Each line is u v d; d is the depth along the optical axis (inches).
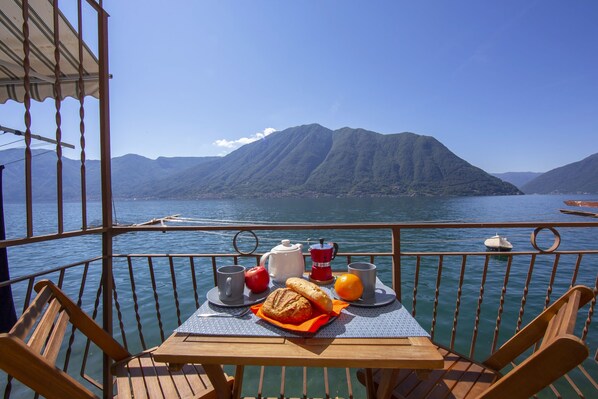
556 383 151.6
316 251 62.1
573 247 730.2
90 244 810.2
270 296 47.8
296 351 38.7
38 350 36.9
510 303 330.0
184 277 433.1
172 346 40.6
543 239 839.7
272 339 41.8
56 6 62.8
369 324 45.1
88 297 345.1
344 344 40.2
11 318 97.0
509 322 275.0
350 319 46.7
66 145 106.1
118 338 242.5
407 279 439.8
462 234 922.7
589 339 225.9
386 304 51.1
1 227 95.0
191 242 819.4
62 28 100.0
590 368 165.8
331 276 63.2
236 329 44.3
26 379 32.8
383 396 48.5
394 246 83.4
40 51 109.2
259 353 38.4
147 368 62.6
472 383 56.5
